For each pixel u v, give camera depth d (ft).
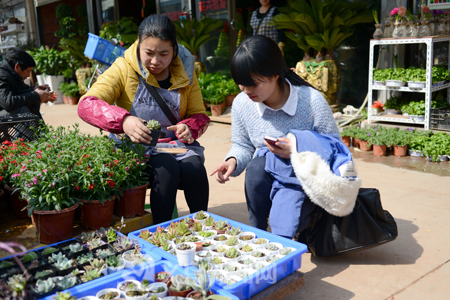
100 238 7.22
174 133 9.52
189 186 8.75
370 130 17.92
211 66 31.40
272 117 8.07
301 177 7.02
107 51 12.49
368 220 7.65
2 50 54.39
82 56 38.27
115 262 6.31
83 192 7.79
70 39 39.37
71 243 7.14
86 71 36.50
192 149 9.29
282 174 7.60
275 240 7.12
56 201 7.37
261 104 8.02
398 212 10.76
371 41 18.93
